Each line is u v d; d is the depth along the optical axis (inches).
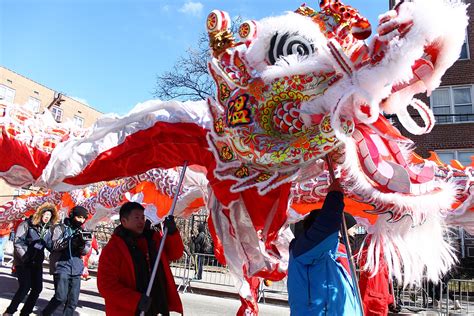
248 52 114.7
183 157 151.5
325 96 98.9
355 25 97.7
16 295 231.9
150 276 129.0
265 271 143.5
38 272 237.5
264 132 113.9
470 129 644.7
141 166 156.3
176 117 155.0
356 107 94.3
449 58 87.7
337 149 111.2
